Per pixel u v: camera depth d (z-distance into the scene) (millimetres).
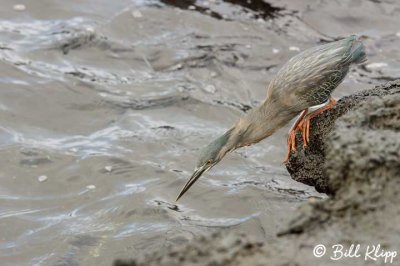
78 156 15320
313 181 11656
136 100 17062
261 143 16031
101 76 17766
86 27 19156
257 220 13766
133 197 14281
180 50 18719
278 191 14594
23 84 17219
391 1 20531
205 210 14078
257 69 18203
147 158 15391
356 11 20125
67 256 12828
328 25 19719
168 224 13602
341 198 7777
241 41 19047
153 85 17562
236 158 15602
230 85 17703
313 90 11812
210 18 19781
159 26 19453
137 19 19594
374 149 7957
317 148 11539
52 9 19797
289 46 18938
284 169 15312
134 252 12867
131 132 16125
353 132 8227
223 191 14555
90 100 16938
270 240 7570
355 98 11367
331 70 11789
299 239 7480
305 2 20359
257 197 14398
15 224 13586
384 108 8820
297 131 11852
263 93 17484
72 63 18094
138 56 18484
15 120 16281
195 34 19250
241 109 16984
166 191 14523
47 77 17500
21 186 14562
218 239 7449
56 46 18562
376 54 18781
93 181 14742
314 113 11547
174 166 15195
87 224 13656
